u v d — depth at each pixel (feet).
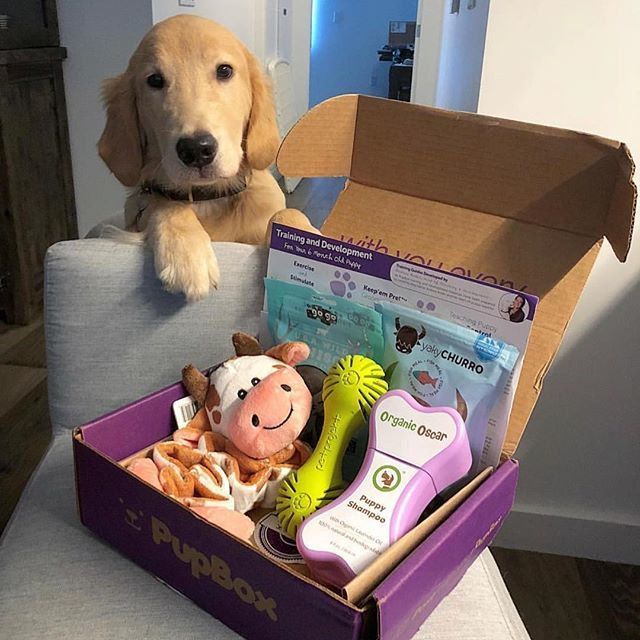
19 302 8.19
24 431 6.01
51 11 8.31
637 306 4.27
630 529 4.80
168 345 3.05
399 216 2.93
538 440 4.70
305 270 2.63
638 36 3.71
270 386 2.39
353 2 24.23
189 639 2.10
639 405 4.50
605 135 3.92
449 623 2.24
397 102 2.87
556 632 4.30
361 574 1.80
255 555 1.89
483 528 2.17
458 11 8.77
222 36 3.53
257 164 3.74
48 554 2.40
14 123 7.74
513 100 3.91
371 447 2.19
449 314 2.34
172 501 2.06
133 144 3.67
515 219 2.68
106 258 2.95
